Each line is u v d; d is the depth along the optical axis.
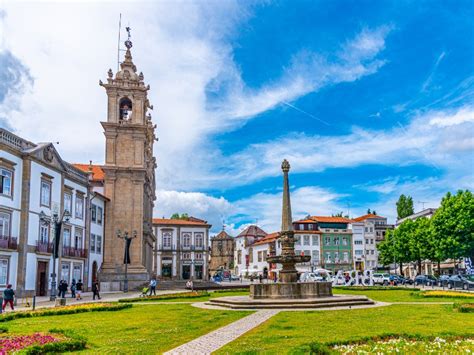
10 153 30.80
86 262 41.81
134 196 47.50
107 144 47.66
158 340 11.30
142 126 48.09
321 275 60.34
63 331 12.06
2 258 29.56
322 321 14.22
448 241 51.47
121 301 26.72
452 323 13.66
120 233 46.78
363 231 83.75
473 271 40.62
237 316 16.31
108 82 48.53
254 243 96.62
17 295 30.80
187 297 29.38
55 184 36.72
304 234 80.62
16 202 31.36
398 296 27.88
